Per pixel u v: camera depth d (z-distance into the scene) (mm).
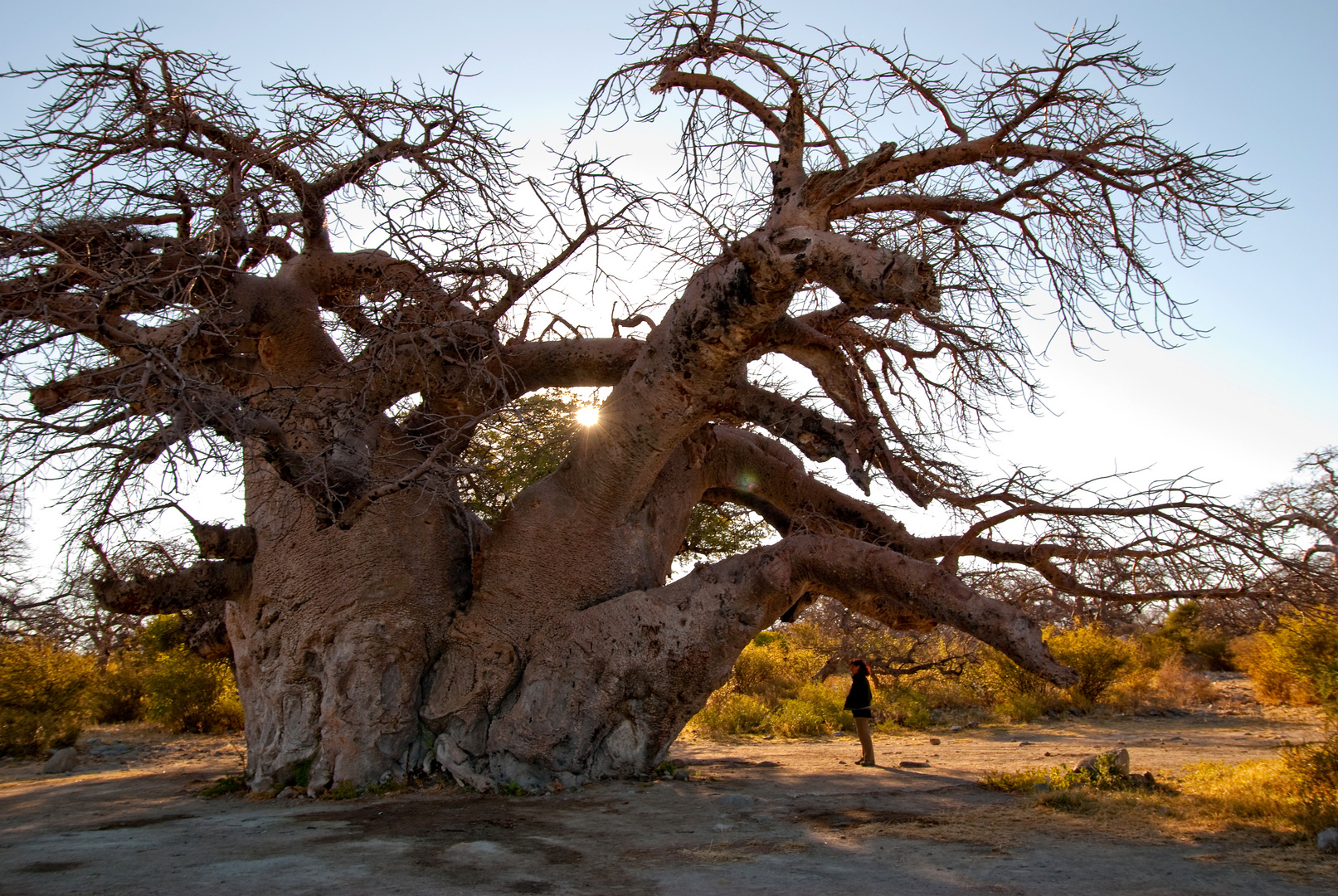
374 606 8172
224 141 8359
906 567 8250
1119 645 17984
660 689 8375
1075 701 17578
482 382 8859
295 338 8539
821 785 8594
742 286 7051
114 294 6844
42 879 4723
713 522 16594
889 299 6402
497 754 8156
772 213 7430
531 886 4672
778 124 8289
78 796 8320
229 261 7961
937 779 9039
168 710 15961
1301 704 16594
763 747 13000
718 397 8008
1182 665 23781
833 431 8297
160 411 6484
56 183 7758
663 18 8367
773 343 8062
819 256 6629
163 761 12102
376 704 7945
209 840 5848
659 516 9320
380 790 7781
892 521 10016
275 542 8359
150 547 7355
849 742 13602
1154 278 8328
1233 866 5070
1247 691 19375
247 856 5320
